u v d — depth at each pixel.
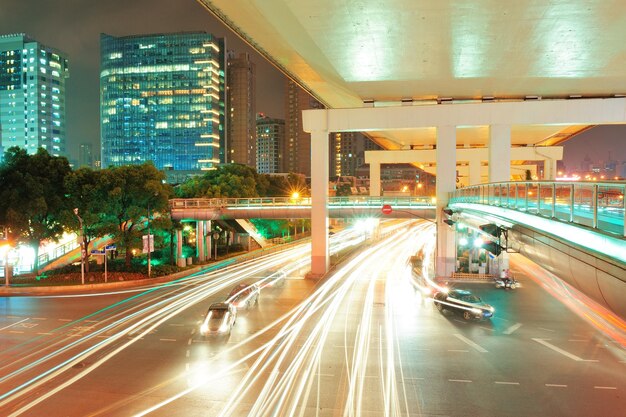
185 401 15.05
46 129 165.50
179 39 186.25
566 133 59.81
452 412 14.18
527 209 16.16
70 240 46.91
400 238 78.12
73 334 23.11
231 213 49.03
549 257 13.62
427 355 19.44
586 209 14.24
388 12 24.94
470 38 29.23
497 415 14.03
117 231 38.31
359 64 35.41
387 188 165.38
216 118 188.62
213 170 67.50
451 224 36.75
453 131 39.44
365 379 16.78
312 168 41.19
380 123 40.47
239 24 29.17
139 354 19.88
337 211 45.66
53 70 168.25
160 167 187.62
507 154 38.59
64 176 38.84
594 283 10.49
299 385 16.23
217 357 19.34
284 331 23.17
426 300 30.30
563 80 40.41
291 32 29.66
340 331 23.11
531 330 23.31
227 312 23.05
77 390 16.12
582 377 17.05
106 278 36.19
